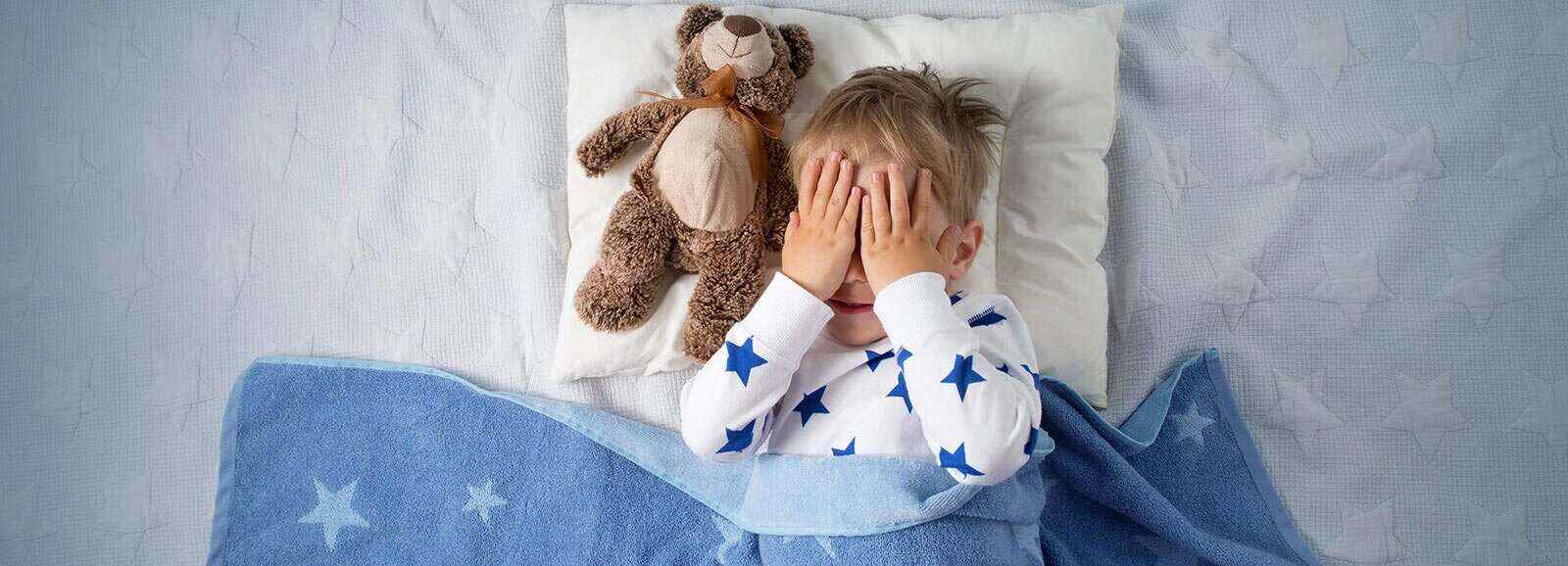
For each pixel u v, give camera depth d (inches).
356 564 48.5
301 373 51.1
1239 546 46.3
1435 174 52.5
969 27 50.1
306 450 50.1
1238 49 53.8
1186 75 53.1
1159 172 52.4
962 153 42.4
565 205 51.3
